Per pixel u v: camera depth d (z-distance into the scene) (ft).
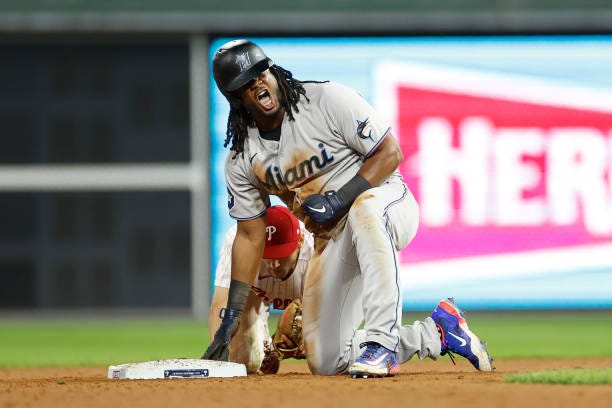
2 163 258.57
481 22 175.11
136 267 284.82
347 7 179.42
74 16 187.93
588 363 71.46
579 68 175.11
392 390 40.47
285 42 180.75
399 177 51.78
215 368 50.21
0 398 40.14
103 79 256.32
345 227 50.55
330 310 51.78
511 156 173.68
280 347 56.85
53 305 284.00
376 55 178.81
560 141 173.88
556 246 171.42
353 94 50.26
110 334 135.33
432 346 52.34
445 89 176.14
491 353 90.58
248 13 182.19
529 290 171.32
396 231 49.49
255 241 53.31
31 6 188.14
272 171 51.34
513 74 175.94
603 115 173.68
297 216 53.01
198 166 187.01
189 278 284.82
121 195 283.79
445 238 172.24
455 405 35.09
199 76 186.60
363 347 49.55
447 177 173.88
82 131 259.80
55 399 39.42
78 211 284.20
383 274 47.55
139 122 260.01
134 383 46.62
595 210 171.63
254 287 56.59
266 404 36.17
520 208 172.45
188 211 284.41
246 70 49.01
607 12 174.70
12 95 252.62
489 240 172.14
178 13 185.26
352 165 50.85
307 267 55.16
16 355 93.76
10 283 284.00
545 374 44.80
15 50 247.50
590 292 170.81
